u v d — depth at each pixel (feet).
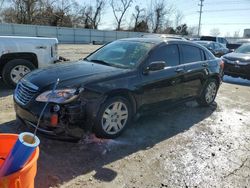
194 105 21.04
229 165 12.15
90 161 11.60
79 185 9.98
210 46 55.93
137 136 14.42
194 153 13.03
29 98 12.34
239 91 28.02
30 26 116.98
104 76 13.14
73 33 129.59
